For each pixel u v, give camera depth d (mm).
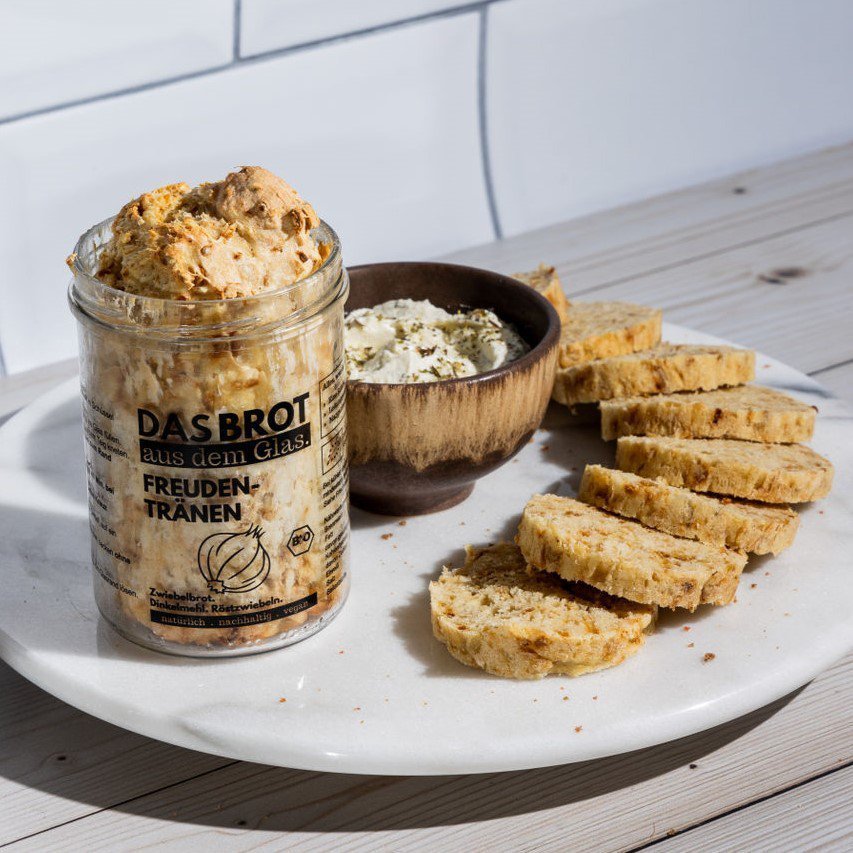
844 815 756
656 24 1359
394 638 801
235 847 745
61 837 747
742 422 889
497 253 1183
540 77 1316
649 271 1134
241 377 745
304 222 758
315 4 1157
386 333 876
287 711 763
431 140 1286
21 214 1112
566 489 898
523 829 752
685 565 801
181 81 1126
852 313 1079
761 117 1484
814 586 824
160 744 784
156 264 745
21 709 800
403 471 845
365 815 756
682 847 746
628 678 778
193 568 768
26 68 1075
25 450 917
